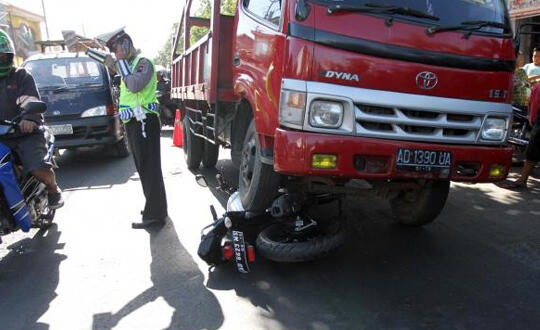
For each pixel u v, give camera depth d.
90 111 8.18
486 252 4.07
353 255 4.01
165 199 4.90
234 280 3.57
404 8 3.33
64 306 3.26
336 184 3.74
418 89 3.33
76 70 8.54
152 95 4.71
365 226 4.74
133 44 4.63
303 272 3.69
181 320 3.03
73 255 4.14
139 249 4.24
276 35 3.43
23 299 3.38
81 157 9.28
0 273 3.82
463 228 4.70
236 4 4.66
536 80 7.48
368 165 3.26
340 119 3.21
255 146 3.95
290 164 3.20
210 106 5.17
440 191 4.27
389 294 3.32
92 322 3.04
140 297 3.35
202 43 5.40
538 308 3.11
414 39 3.32
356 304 3.19
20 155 4.02
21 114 3.90
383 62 3.25
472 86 3.47
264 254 3.61
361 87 3.23
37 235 4.66
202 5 6.67
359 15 3.27
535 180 6.82
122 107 4.68
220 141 5.53
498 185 6.36
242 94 4.23
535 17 11.10
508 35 3.67
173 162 8.41
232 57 4.74
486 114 3.53
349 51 3.20
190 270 3.77
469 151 3.45
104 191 6.37
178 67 7.95
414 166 3.31
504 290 3.37
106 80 8.51
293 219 3.75
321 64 3.18
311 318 3.02
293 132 3.19
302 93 3.17
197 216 5.14
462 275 3.62
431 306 3.15
